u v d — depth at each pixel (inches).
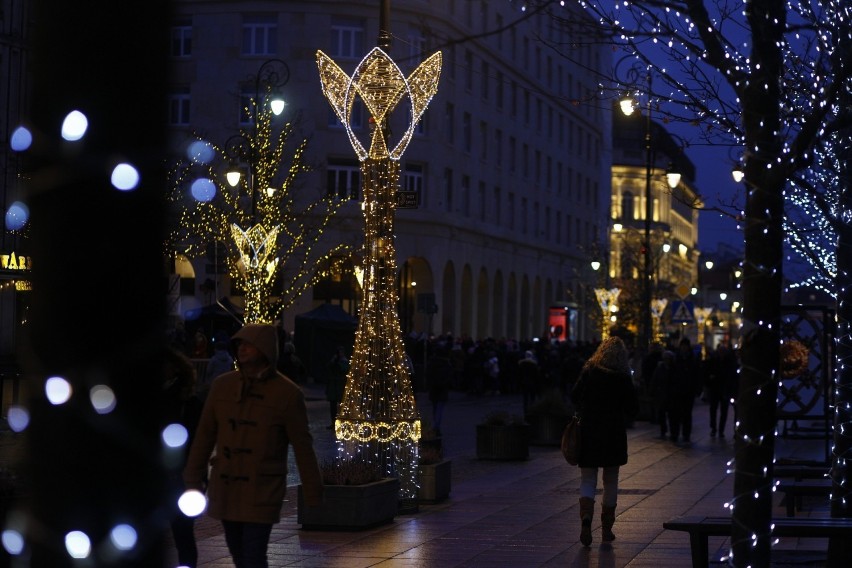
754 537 322.3
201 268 2249.0
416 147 2513.5
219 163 2074.3
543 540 528.7
